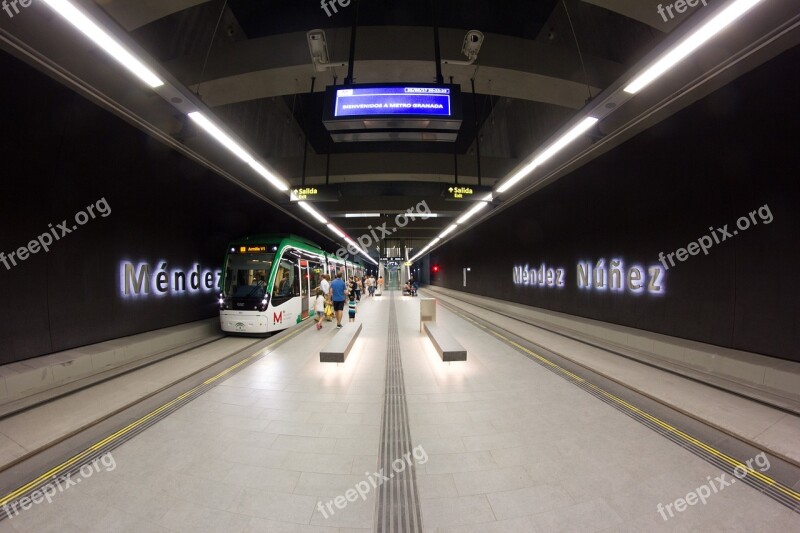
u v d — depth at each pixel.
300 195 8.08
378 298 22.36
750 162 4.77
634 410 3.97
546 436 3.37
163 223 7.98
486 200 8.65
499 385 4.88
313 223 18.80
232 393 4.60
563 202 10.02
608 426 3.58
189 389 4.75
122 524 2.22
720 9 2.82
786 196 4.37
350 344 6.71
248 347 7.45
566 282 9.93
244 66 5.90
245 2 6.91
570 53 6.13
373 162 10.79
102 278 6.30
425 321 9.33
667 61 3.47
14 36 3.82
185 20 6.16
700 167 5.53
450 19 7.29
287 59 5.85
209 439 3.34
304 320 11.48
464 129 13.12
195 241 9.32
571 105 6.90
